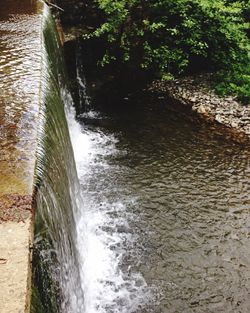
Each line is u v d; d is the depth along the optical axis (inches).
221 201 292.8
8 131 172.4
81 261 227.3
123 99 441.7
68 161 234.1
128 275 234.2
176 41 446.6
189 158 342.6
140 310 213.8
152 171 327.9
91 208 285.7
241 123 383.2
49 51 297.3
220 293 224.4
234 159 339.6
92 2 441.1
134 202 293.0
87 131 387.5
